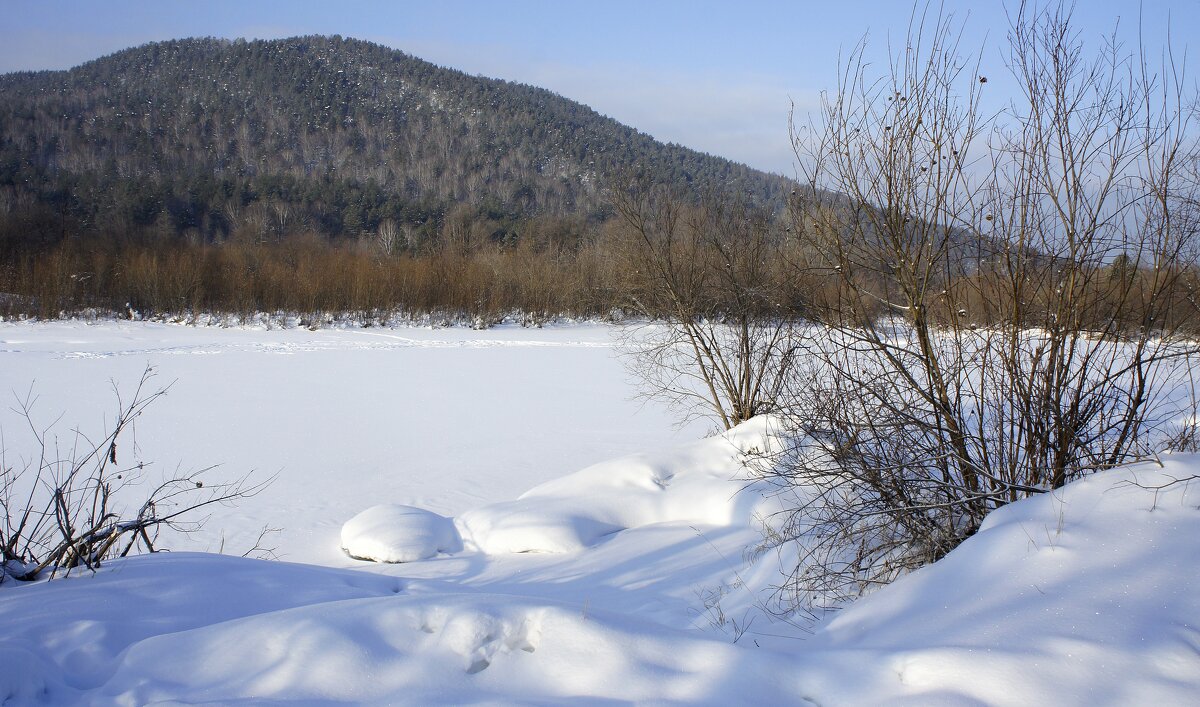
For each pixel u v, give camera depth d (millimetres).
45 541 6289
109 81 176500
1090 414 5227
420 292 41031
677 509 8305
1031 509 4309
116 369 22781
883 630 3783
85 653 3861
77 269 38406
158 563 5516
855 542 5652
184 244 51625
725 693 3125
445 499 11125
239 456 13531
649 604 5867
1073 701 2836
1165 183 4902
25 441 13945
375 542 8297
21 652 3494
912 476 5590
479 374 23734
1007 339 5336
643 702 3068
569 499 8531
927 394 5402
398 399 19219
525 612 3686
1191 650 3006
